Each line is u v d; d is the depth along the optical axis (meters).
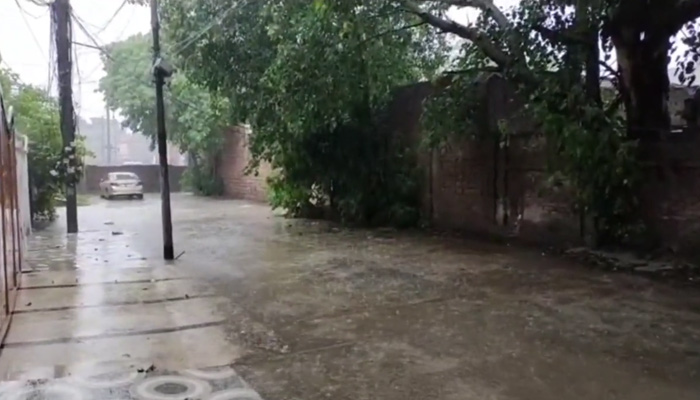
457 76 9.16
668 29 6.92
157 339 4.43
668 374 3.61
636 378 3.55
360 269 7.10
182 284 6.40
